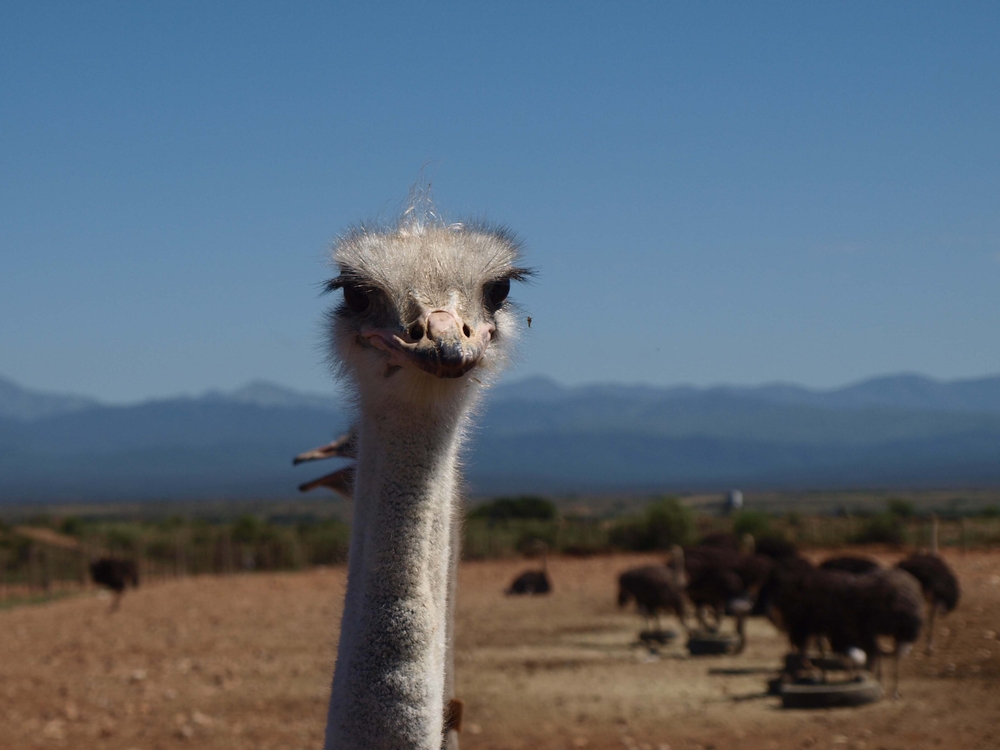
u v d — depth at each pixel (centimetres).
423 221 359
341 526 4225
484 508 4600
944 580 1316
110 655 1664
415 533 312
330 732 303
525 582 2383
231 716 1180
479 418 379
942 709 1018
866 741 922
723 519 4166
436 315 306
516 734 1037
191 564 3581
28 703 1282
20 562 3519
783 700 1091
